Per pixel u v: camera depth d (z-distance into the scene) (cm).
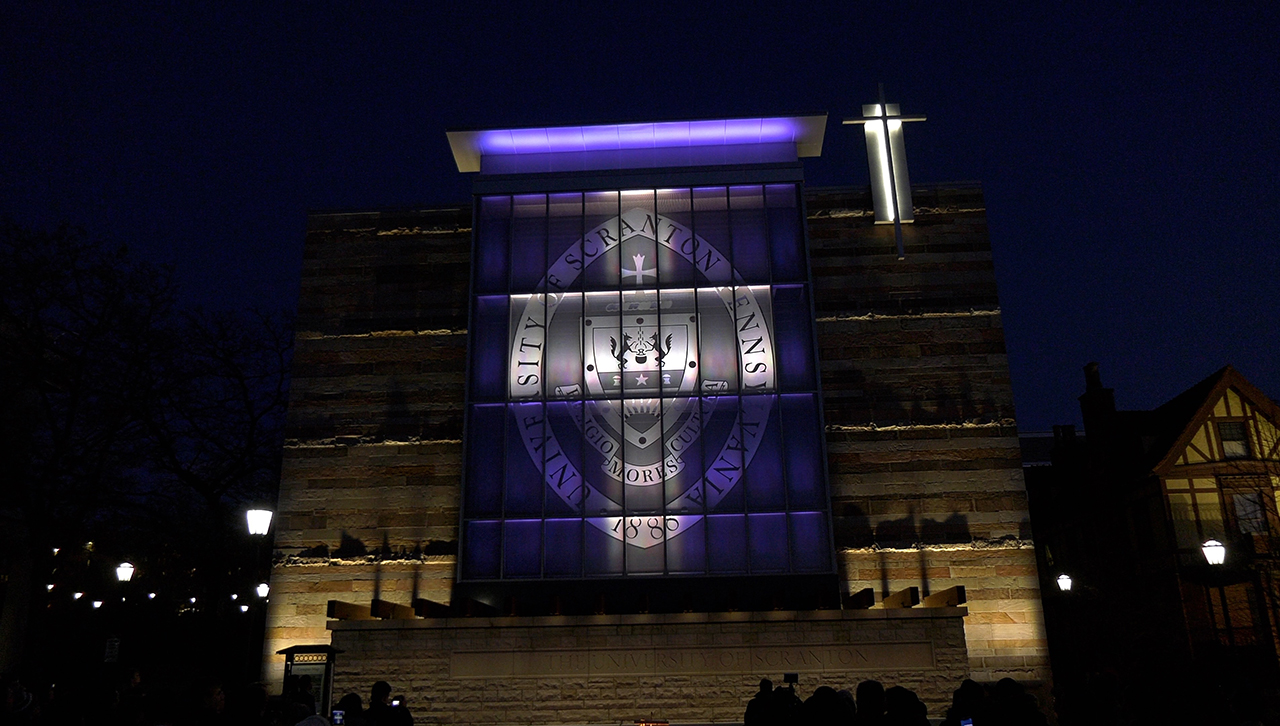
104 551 3906
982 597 2244
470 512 2280
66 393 3084
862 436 2359
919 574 2258
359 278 2550
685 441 2302
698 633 1973
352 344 2494
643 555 2227
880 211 2514
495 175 2536
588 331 2397
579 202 2503
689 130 2566
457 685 1953
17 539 3066
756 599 2184
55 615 3978
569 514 2264
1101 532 4022
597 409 2336
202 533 3784
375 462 2392
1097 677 978
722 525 2242
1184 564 3506
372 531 2338
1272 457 3647
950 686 1923
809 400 2328
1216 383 3775
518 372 2378
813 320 2372
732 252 2441
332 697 1909
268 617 2289
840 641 1961
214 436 3516
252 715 833
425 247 2567
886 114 2609
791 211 2477
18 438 2830
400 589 2289
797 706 867
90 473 2888
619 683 1948
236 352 3578
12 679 1239
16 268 2820
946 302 2467
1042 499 4634
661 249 2450
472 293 2442
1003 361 2416
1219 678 2517
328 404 2445
